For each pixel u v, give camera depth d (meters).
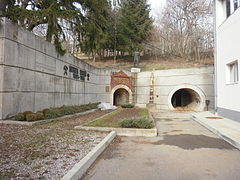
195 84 22.20
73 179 3.83
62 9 13.79
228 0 14.74
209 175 4.49
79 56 49.94
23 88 10.54
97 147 5.96
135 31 39.50
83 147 6.01
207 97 21.34
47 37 14.02
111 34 36.12
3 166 4.32
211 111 19.66
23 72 10.55
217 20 15.59
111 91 24.92
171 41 45.41
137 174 4.52
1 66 9.13
